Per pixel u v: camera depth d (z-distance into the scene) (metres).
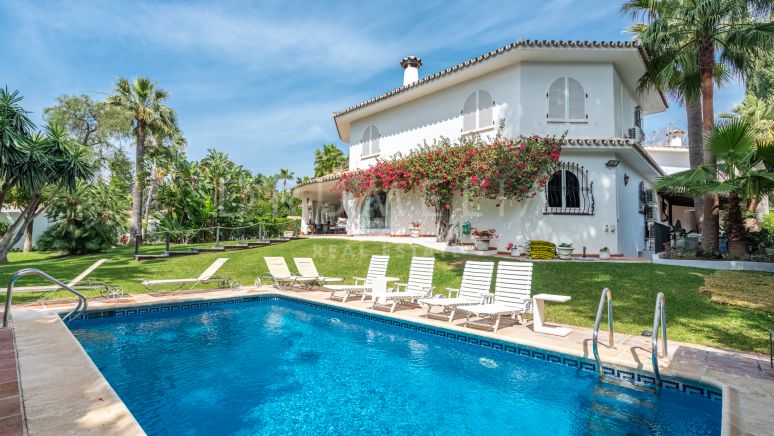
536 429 3.88
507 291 7.34
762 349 5.28
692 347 5.44
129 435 2.89
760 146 9.16
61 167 13.96
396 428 3.94
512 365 5.74
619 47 13.20
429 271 9.09
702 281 8.71
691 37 12.98
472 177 12.80
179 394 4.80
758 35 10.79
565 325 6.91
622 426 3.90
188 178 29.23
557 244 13.28
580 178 13.46
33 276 11.93
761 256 10.62
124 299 9.48
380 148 19.20
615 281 9.07
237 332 7.70
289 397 4.71
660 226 15.71
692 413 4.12
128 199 32.69
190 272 13.41
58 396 3.62
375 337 7.31
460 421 4.09
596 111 14.14
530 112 14.18
